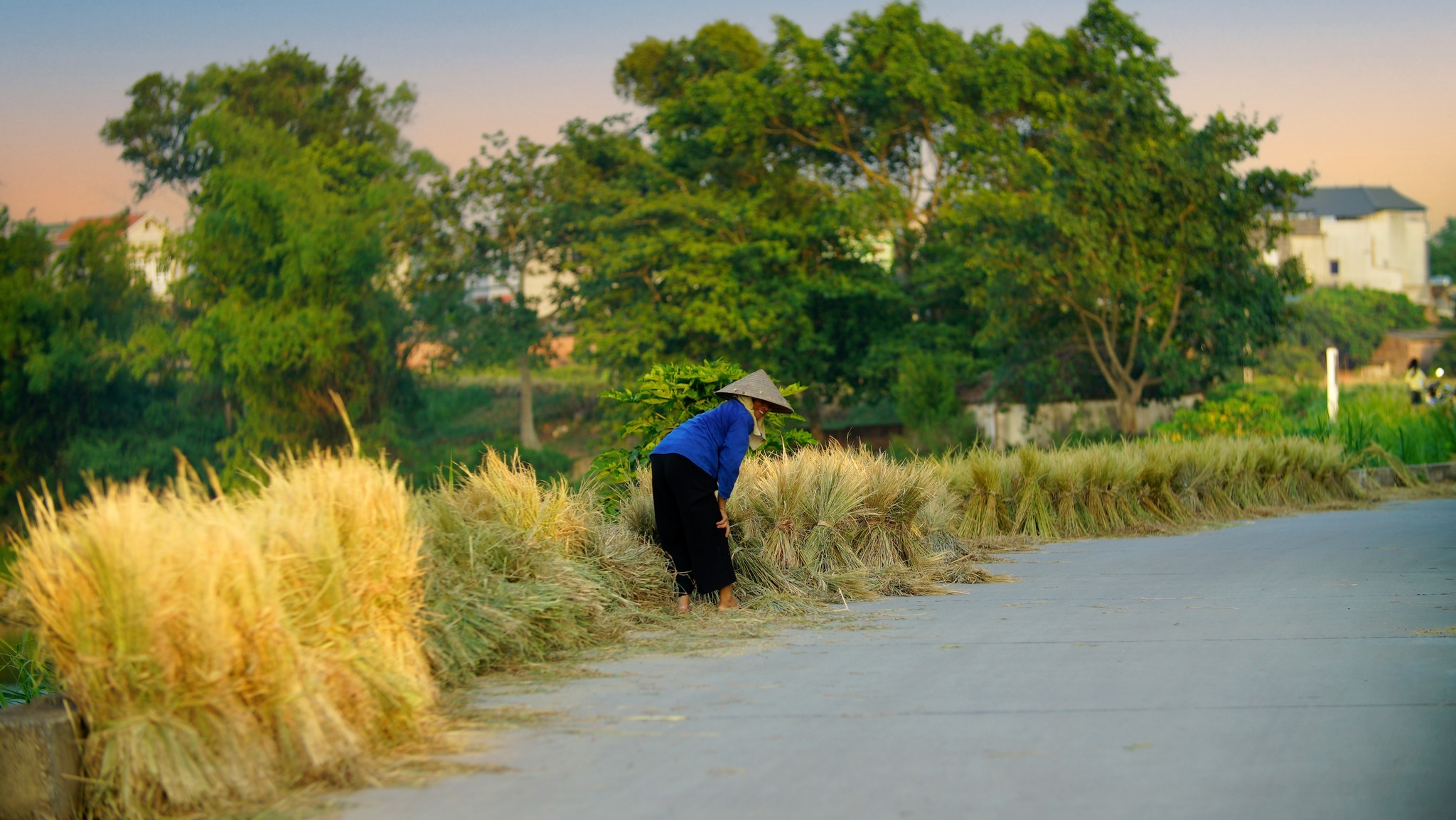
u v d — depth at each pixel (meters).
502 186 48.09
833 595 7.89
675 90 57.78
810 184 43.03
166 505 4.15
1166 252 33.31
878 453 10.38
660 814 3.35
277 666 3.78
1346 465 17.33
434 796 3.58
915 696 4.77
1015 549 11.19
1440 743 3.91
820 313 42.19
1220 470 15.05
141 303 47.47
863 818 3.27
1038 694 4.76
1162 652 5.64
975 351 41.72
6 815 3.48
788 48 41.56
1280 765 3.69
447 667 5.15
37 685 4.95
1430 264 115.12
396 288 48.75
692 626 6.71
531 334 50.03
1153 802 3.35
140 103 55.75
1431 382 31.33
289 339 41.84
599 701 4.79
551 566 6.32
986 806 3.34
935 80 38.28
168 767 3.55
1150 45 38.72
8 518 42.06
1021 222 34.72
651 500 8.30
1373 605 7.07
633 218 41.12
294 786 3.69
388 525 4.80
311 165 47.62
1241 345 34.06
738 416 7.28
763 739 4.15
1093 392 39.97
